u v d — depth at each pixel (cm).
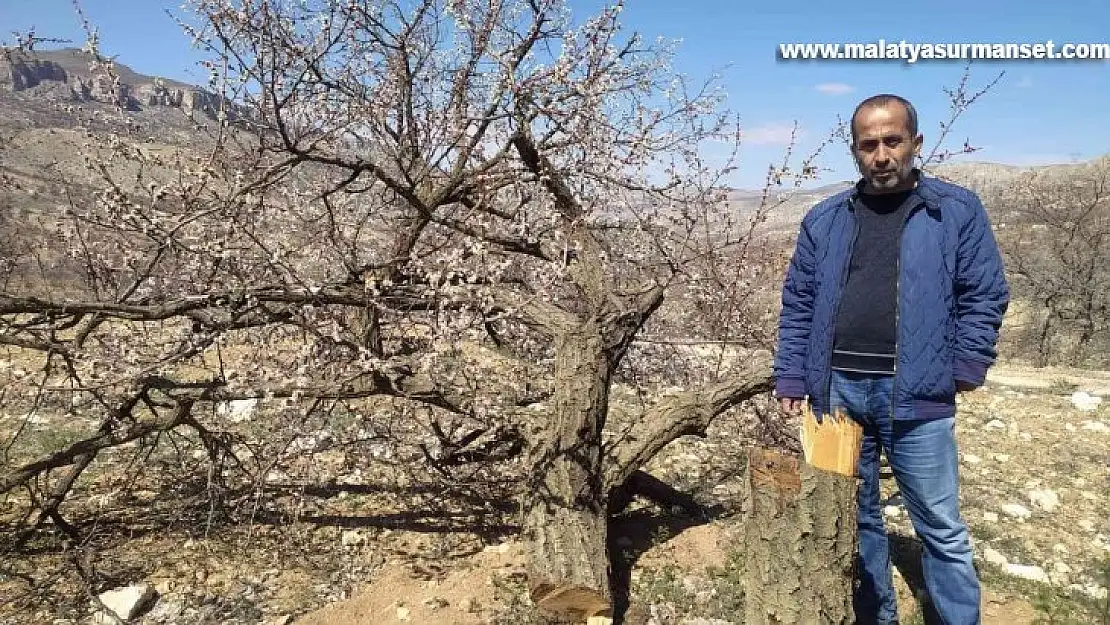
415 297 450
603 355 401
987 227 279
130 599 343
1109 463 600
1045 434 679
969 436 671
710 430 646
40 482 480
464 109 480
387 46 445
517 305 434
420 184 482
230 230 388
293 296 400
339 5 427
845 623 278
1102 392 977
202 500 444
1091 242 1636
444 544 423
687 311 593
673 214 534
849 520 276
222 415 596
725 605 361
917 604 369
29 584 360
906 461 297
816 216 317
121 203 362
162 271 420
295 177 472
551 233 503
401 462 490
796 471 280
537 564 349
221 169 414
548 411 416
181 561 391
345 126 440
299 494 445
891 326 290
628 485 451
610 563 390
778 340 339
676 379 622
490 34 463
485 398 429
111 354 402
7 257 425
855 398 302
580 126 473
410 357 427
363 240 482
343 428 565
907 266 284
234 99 398
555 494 369
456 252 429
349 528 437
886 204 295
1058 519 489
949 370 283
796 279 328
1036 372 1235
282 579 380
